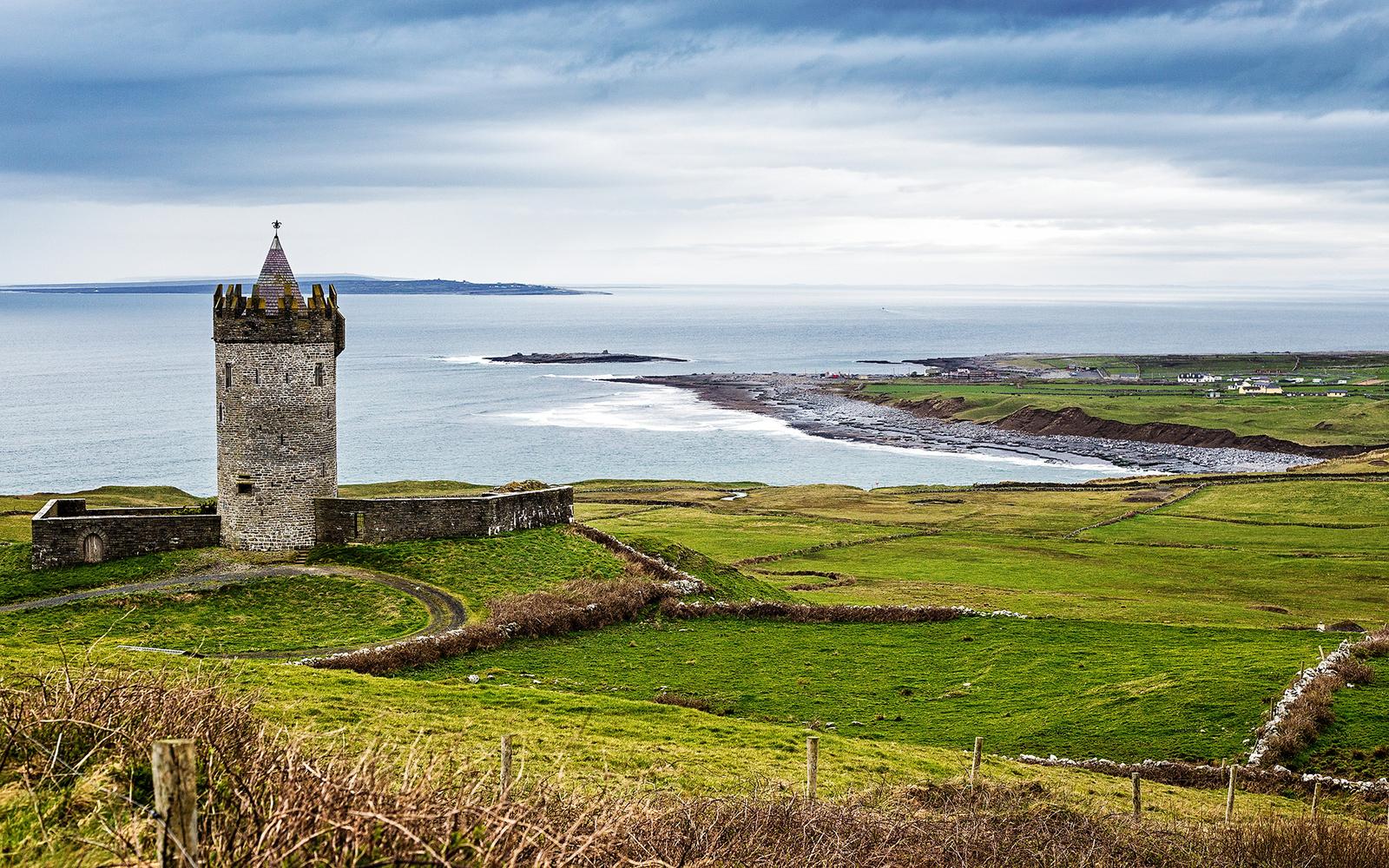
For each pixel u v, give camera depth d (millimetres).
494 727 36438
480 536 65562
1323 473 161500
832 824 22672
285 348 60750
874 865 20875
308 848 13047
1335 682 49219
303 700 36312
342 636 53156
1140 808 34094
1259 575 99625
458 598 59000
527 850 13891
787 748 39312
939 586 90562
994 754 43938
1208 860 28203
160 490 121938
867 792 32281
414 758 17203
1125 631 63188
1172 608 81875
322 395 62125
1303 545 116000
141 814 14211
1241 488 152625
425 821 13578
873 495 155625
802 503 146625
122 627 51812
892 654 59219
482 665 52375
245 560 60469
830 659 58125
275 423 61062
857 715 49594
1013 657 58281
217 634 52062
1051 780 38125
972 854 24203
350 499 63156
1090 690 52281
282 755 15570
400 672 49688
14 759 16156
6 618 52094
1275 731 44125
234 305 60188
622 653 57219
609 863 14797
